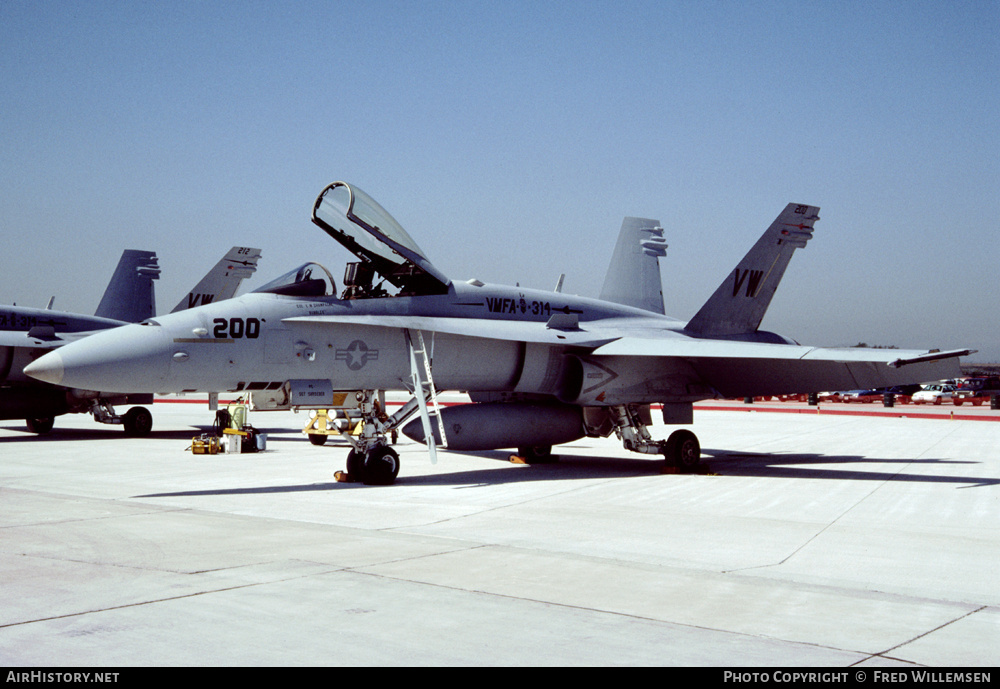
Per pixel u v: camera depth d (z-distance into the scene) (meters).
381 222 11.76
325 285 11.73
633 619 4.87
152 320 10.50
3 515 8.55
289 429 25.42
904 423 30.16
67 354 9.89
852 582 5.97
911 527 8.41
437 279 12.75
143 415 21.80
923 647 4.41
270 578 5.75
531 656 4.20
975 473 13.71
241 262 25.44
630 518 8.88
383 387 12.14
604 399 13.42
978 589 5.80
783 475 13.42
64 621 4.67
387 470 11.82
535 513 9.21
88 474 12.93
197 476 12.73
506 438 13.43
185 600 5.14
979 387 64.44
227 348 10.71
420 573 5.98
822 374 13.64
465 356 12.72
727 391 14.70
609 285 17.89
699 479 12.82
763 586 5.78
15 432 23.58
